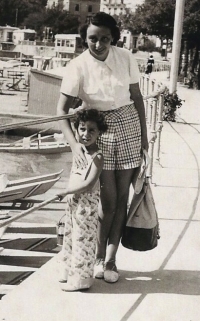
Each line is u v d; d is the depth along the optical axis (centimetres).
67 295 431
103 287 448
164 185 818
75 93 435
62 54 6425
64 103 438
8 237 907
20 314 398
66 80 434
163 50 9369
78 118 418
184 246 560
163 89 899
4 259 834
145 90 1605
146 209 461
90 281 440
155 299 432
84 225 428
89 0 11931
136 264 504
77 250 430
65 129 434
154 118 825
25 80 3994
